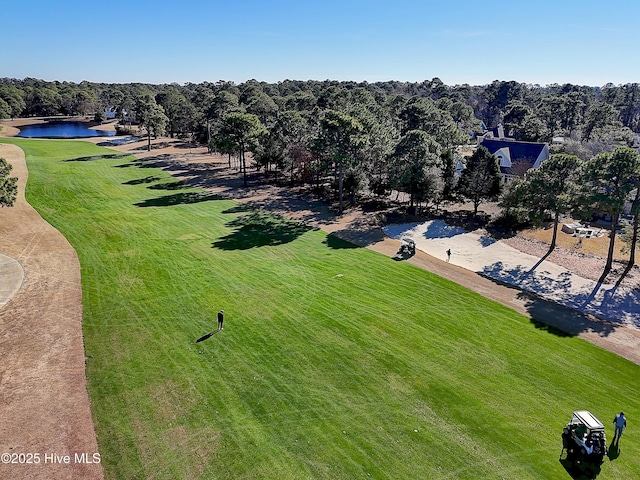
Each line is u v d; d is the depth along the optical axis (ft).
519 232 158.92
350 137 176.76
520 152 235.20
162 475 54.80
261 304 101.40
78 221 164.66
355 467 56.24
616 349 85.87
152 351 82.07
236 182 243.40
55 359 79.00
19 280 112.37
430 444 60.34
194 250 137.49
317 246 143.02
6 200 131.95
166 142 388.16
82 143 370.53
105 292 106.83
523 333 90.79
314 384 73.05
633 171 114.52
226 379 74.13
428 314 97.91
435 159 170.60
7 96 581.12
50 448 58.85
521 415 66.49
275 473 55.16
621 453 59.31
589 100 541.34
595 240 149.38
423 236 155.12
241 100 483.92
